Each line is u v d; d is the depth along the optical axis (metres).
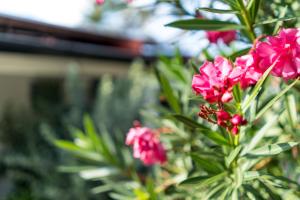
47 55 2.85
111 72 3.80
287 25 0.79
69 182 2.82
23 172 3.06
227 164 0.73
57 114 3.34
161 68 1.17
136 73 3.28
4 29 2.97
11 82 3.71
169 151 0.98
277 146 0.71
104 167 1.20
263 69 0.65
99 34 3.65
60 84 3.85
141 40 3.55
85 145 1.16
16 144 3.23
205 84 0.67
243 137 0.76
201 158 0.75
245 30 0.79
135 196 1.06
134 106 3.00
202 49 0.93
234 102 0.69
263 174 0.74
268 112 0.94
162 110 1.08
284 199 0.86
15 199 3.07
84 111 3.22
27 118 3.29
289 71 0.64
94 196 2.61
